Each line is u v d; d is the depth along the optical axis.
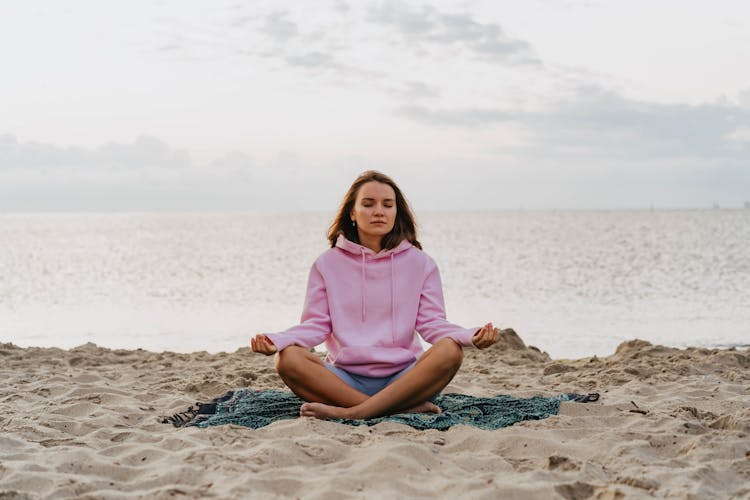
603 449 3.23
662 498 2.59
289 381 4.00
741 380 5.55
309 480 2.78
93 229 111.62
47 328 12.14
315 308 4.27
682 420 3.80
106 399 4.73
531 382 5.75
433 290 4.36
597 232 79.88
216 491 2.66
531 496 2.61
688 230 82.38
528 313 14.46
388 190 4.28
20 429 3.74
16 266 31.56
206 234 85.00
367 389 4.18
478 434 3.46
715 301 16.66
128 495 2.65
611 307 15.59
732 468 2.97
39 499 2.63
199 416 4.06
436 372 3.93
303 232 92.38
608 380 5.61
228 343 10.52
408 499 2.57
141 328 12.18
